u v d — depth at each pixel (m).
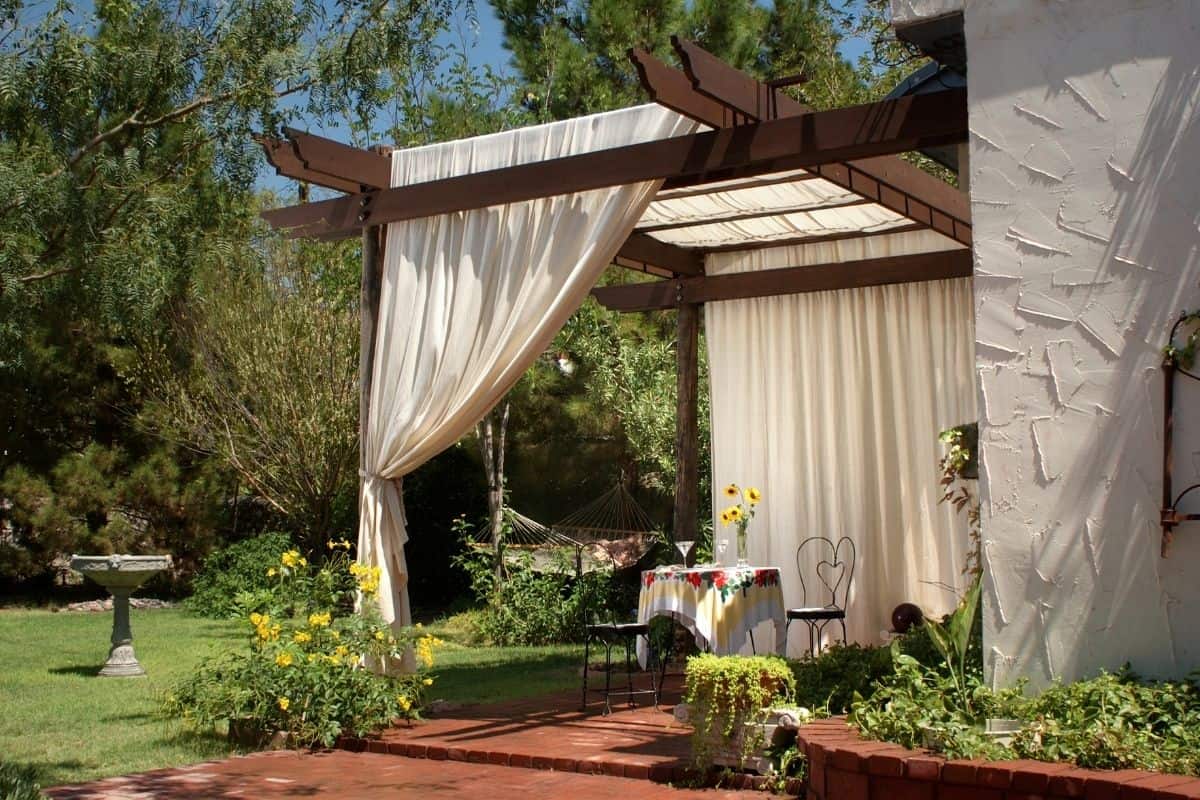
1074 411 4.36
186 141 5.21
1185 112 4.22
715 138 5.72
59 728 6.50
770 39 14.24
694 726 5.08
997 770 3.63
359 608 6.70
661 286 9.33
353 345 12.92
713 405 9.26
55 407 14.84
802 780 4.72
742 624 6.58
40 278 4.84
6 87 4.77
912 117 5.20
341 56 5.42
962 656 4.46
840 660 5.37
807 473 8.89
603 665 9.06
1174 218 4.21
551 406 13.44
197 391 13.54
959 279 8.41
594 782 5.12
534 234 6.45
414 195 6.82
